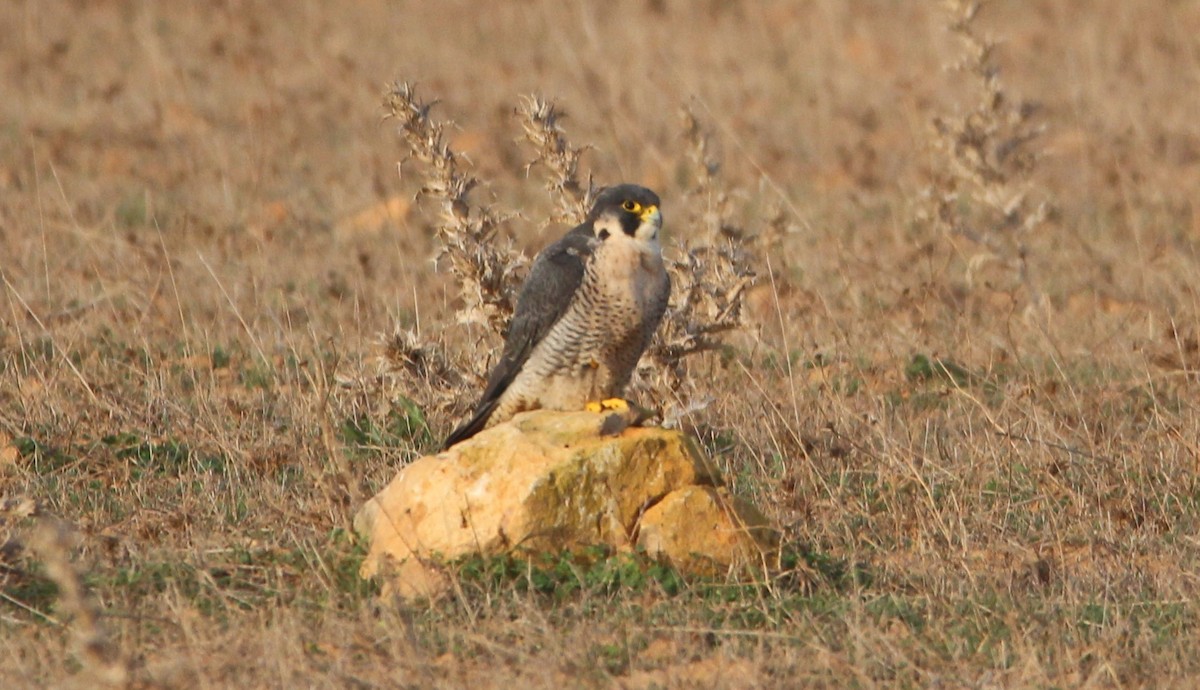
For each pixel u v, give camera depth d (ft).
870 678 27.09
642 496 31.27
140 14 103.76
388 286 55.31
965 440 40.34
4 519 33.73
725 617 29.68
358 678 26.32
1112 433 40.96
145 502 35.86
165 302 52.31
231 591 29.94
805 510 35.29
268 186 71.10
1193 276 53.83
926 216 57.16
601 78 88.69
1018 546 33.37
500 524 30.58
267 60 93.76
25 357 43.86
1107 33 99.81
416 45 99.81
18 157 73.26
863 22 105.91
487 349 40.68
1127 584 32.32
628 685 26.84
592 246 33.09
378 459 38.83
